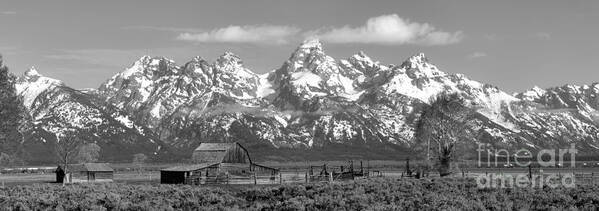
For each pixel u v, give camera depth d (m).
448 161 135.38
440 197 55.81
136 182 142.12
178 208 58.78
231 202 63.84
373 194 60.78
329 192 64.50
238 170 158.12
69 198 64.25
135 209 56.53
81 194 68.25
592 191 61.56
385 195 60.56
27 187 83.50
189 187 87.31
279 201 60.88
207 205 60.91
